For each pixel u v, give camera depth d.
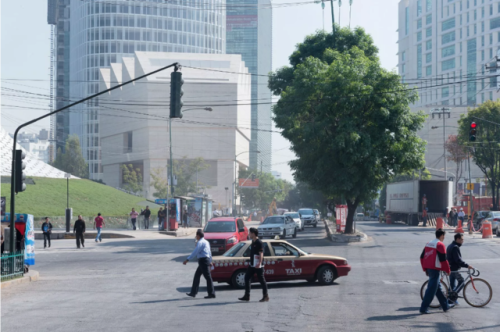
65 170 131.75
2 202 37.91
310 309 11.77
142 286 16.20
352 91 33.09
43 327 9.91
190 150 125.94
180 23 163.12
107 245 34.62
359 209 120.56
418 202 60.12
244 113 141.75
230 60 131.75
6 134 69.38
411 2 175.75
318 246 30.78
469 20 157.62
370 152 33.53
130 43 158.88
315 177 35.50
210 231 26.30
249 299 13.22
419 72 172.62
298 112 35.56
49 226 32.88
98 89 159.38
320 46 47.44
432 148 126.75
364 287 15.40
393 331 9.47
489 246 30.36
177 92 17.75
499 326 9.95
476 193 83.88
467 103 157.00
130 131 132.25
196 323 10.20
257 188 121.69
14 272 17.41
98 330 9.60
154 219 60.22
